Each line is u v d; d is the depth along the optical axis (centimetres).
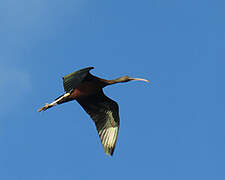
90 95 2412
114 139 2442
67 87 1994
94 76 2375
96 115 2489
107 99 2467
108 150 2433
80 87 2331
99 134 2466
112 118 2475
